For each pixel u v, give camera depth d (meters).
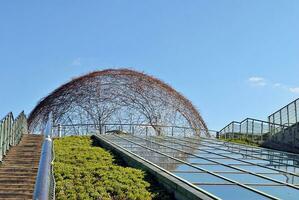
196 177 15.05
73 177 16.06
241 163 18.95
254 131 36.59
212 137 38.97
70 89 45.22
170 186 14.65
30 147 20.36
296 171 17.25
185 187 13.43
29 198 12.46
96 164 19.16
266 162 19.80
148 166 17.27
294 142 30.22
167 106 46.41
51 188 7.09
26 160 17.27
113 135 32.75
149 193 14.63
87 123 43.34
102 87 45.44
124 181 15.59
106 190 14.79
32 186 13.56
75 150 23.08
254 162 19.56
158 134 39.50
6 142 18.55
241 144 30.58
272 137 33.84
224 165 18.00
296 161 20.78
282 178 15.38
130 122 44.56
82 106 43.97
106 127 40.91
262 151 25.62
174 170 16.44
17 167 15.67
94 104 44.22
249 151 25.20
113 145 24.25
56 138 29.55
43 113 44.47
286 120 33.62
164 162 18.45
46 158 5.66
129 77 47.06
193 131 43.22
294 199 12.25
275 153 24.56
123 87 46.12
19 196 12.59
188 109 47.59
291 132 30.81
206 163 18.47
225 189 13.30
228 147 27.41
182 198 13.51
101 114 43.88
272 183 14.40
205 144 29.25
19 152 18.97
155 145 26.17
